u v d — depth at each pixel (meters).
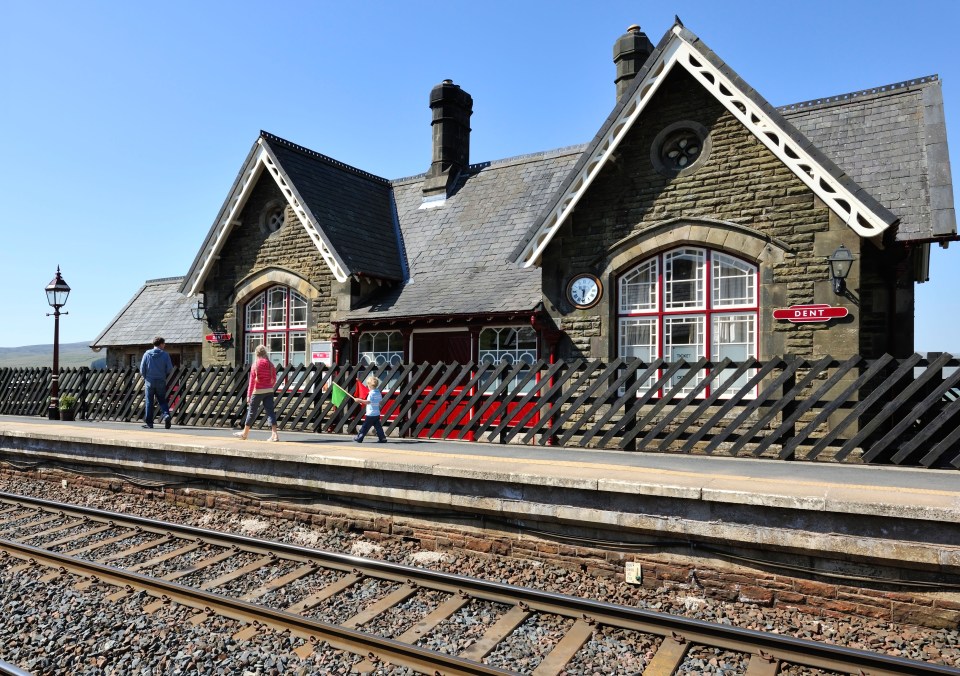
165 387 13.90
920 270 13.30
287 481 9.24
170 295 26.19
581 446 10.32
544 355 13.02
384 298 15.60
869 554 5.82
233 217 16.97
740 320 11.22
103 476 11.52
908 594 5.79
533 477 7.34
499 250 15.65
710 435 11.07
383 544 8.43
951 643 5.50
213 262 17.47
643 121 11.94
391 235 17.73
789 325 10.65
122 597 6.71
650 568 6.86
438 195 18.33
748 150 11.08
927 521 5.63
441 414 11.60
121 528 9.23
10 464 12.95
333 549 8.34
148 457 10.77
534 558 7.50
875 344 10.81
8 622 6.25
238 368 14.03
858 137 12.19
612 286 12.10
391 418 14.40
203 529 8.51
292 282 16.33
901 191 10.94
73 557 7.67
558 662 5.24
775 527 6.22
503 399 10.95
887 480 7.15
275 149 16.53
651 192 11.82
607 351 12.05
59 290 16.73
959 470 8.05
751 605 6.38
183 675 5.23
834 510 5.93
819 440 8.75
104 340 25.17
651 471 7.71
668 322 11.77
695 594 6.63
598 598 6.67
